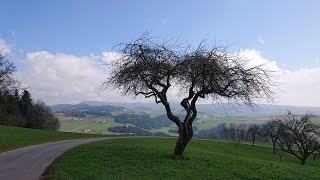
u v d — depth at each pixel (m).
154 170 22.31
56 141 50.72
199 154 34.00
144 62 28.12
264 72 26.59
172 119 28.94
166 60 28.19
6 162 25.70
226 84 27.20
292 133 65.88
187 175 21.59
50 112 157.88
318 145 64.19
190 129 28.91
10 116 120.69
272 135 88.88
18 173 20.69
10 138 46.91
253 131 106.19
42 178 19.00
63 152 33.06
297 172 27.42
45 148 37.47
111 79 29.19
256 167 27.75
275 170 27.11
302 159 65.06
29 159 27.53
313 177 25.58
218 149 72.12
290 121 66.38
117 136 85.19
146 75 28.28
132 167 22.94
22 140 46.38
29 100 138.00
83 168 21.84
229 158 32.72
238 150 80.38
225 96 27.34
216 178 21.62
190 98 28.81
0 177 19.34
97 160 25.72
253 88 26.70
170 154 30.62
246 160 32.62
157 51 28.03
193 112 28.94
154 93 29.42
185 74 27.67
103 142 50.22
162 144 53.12
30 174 20.33
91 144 43.28
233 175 23.30
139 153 30.64
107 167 22.52
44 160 26.89
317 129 64.94
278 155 85.25
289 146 67.69
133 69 28.11
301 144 64.44
